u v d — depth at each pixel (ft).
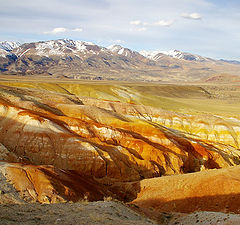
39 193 80.33
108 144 172.24
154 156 178.19
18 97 214.48
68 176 102.42
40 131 154.92
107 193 116.06
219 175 98.89
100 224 51.75
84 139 164.25
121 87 482.69
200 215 71.92
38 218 52.65
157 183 112.57
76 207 63.31
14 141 153.48
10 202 72.43
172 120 309.63
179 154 196.13
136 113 305.94
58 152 150.10
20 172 85.05
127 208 72.23
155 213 81.97
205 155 211.41
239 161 238.68
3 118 168.45
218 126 299.99
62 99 273.75
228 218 63.46
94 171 146.41
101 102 311.27
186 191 95.55
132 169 157.89
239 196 84.99
